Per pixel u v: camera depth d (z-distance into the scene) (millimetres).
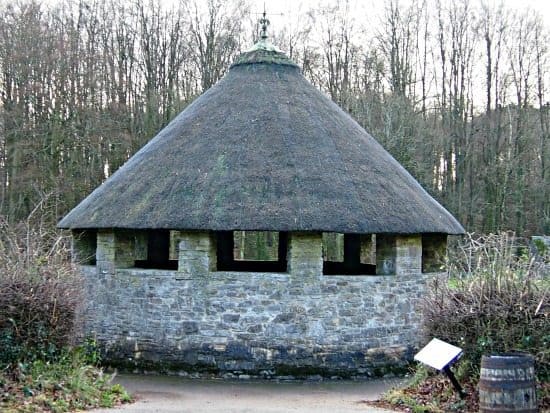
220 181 13695
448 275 12984
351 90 35312
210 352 13375
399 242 14055
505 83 38031
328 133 14945
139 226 13336
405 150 31562
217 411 9984
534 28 38219
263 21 17219
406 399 10320
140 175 14578
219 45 35062
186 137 14969
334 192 13586
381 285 13797
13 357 9930
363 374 13492
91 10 34500
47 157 30000
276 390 12211
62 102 31031
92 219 14109
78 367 10727
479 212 35906
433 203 15359
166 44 34906
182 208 13383
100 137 31328
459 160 36875
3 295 9961
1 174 29312
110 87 33625
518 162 36250
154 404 10430
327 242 29562
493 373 8430
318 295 13383
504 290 9773
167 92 33219
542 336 9438
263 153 14125
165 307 13695
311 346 13289
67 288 10773
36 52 30656
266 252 31969
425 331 10672
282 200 13289
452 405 9531
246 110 15102
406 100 34156
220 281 13445
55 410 9078
